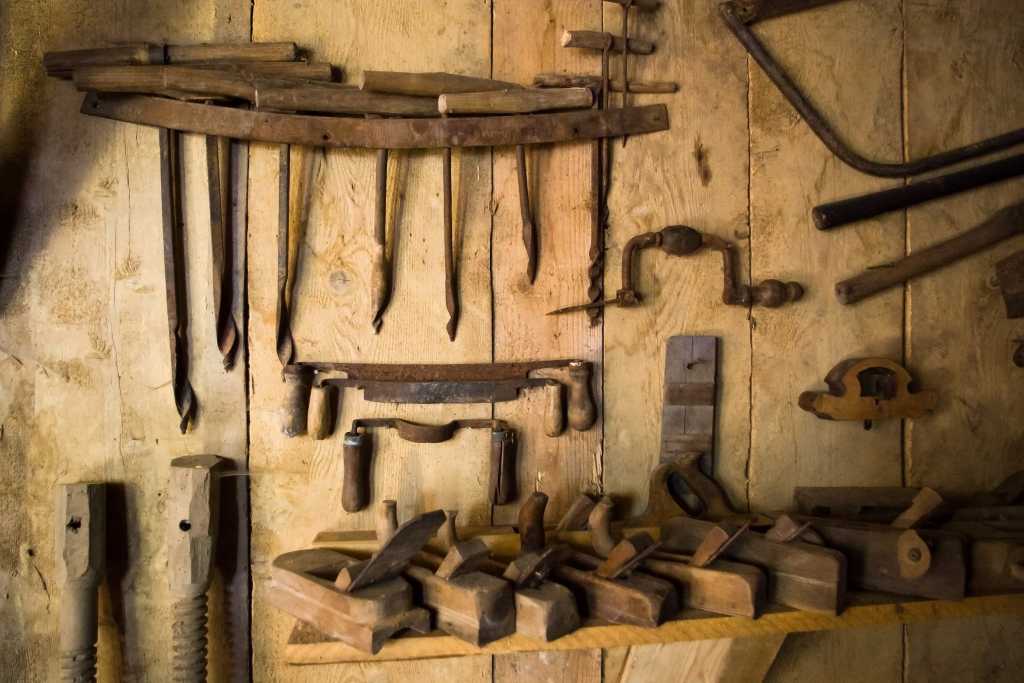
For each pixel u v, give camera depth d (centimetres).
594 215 144
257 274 140
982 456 158
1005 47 160
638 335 148
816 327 153
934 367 156
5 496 137
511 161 145
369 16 142
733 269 149
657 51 148
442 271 143
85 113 135
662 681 143
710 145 150
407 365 142
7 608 137
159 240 139
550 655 150
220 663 140
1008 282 157
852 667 157
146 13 138
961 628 160
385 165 136
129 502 139
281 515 141
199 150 139
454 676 148
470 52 144
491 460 142
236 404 140
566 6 147
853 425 154
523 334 145
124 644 139
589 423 144
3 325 136
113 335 138
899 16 156
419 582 114
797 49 153
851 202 150
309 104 133
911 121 156
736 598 113
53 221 137
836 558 113
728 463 151
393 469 143
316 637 112
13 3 137
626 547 114
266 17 140
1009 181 159
